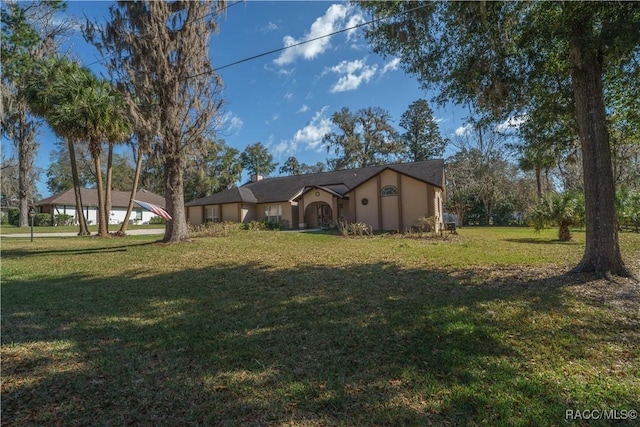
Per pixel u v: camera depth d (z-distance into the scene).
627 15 4.98
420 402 2.62
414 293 5.63
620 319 4.25
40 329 4.41
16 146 30.31
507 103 7.49
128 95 11.55
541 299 5.05
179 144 12.91
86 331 4.31
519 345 3.59
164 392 2.85
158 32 11.59
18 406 2.70
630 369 3.08
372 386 2.86
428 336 3.85
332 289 6.07
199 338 3.99
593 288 5.50
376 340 3.80
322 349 3.62
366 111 41.19
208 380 3.03
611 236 6.12
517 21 6.30
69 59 16.28
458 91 7.69
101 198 18.47
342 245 12.69
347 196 24.27
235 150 44.59
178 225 13.91
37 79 14.84
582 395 2.68
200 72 12.42
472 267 7.69
